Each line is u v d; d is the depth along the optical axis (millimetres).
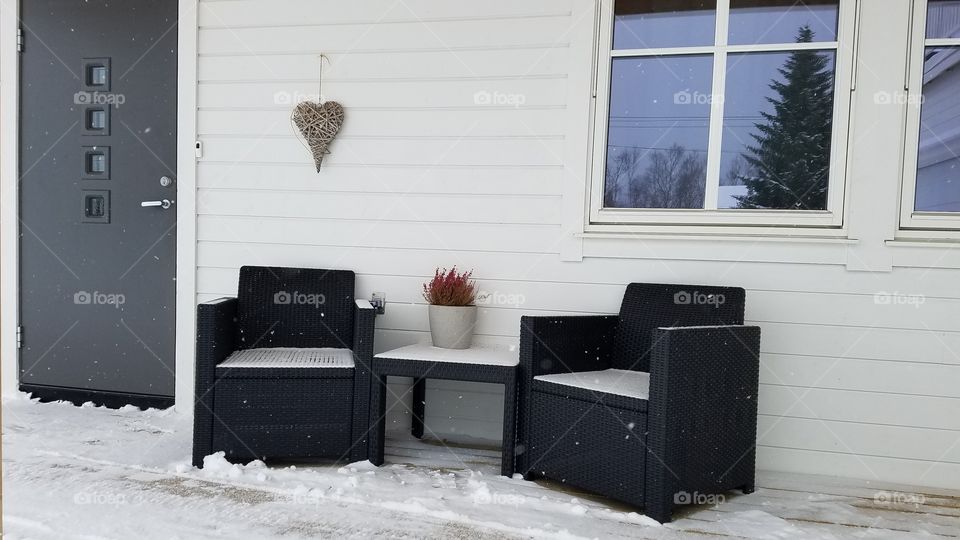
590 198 3164
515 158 3211
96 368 3664
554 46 3156
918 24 2848
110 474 2555
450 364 2711
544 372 2711
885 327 2885
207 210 3506
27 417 3344
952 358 2832
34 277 3725
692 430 2352
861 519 2395
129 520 2139
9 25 3686
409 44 3305
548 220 3184
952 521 2404
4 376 3736
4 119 3707
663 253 3070
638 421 2316
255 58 3443
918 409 2863
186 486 2453
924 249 2842
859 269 2891
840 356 2926
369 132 3352
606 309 3131
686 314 2814
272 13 3426
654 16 3104
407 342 3338
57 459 2709
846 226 2906
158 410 3541
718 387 2451
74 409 3545
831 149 2939
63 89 3656
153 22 3537
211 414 2668
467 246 3270
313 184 3410
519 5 3188
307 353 3023
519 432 2717
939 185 2879
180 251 3512
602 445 2420
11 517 2139
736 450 2557
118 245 3621
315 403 2730
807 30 2959
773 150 3012
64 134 3664
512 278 3227
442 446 3129
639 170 3145
